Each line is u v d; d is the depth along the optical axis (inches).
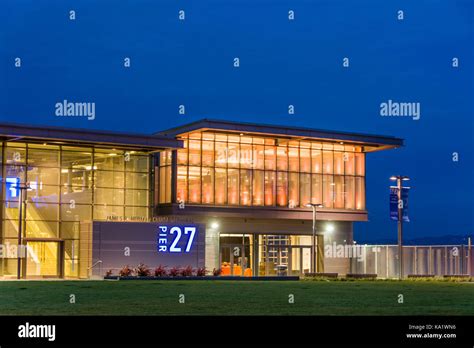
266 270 3083.2
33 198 2581.2
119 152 2768.2
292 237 3159.5
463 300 1338.6
